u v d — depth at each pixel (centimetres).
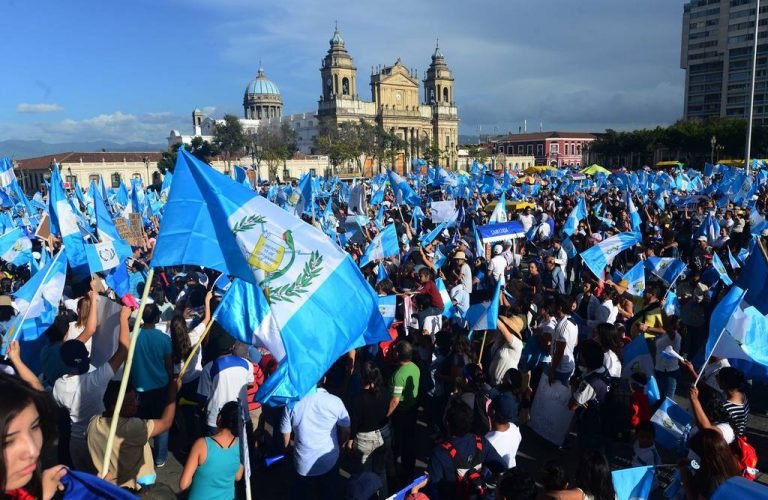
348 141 9350
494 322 771
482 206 2786
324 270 488
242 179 1989
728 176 3048
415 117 12512
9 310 834
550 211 2486
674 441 582
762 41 11331
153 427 524
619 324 933
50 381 640
